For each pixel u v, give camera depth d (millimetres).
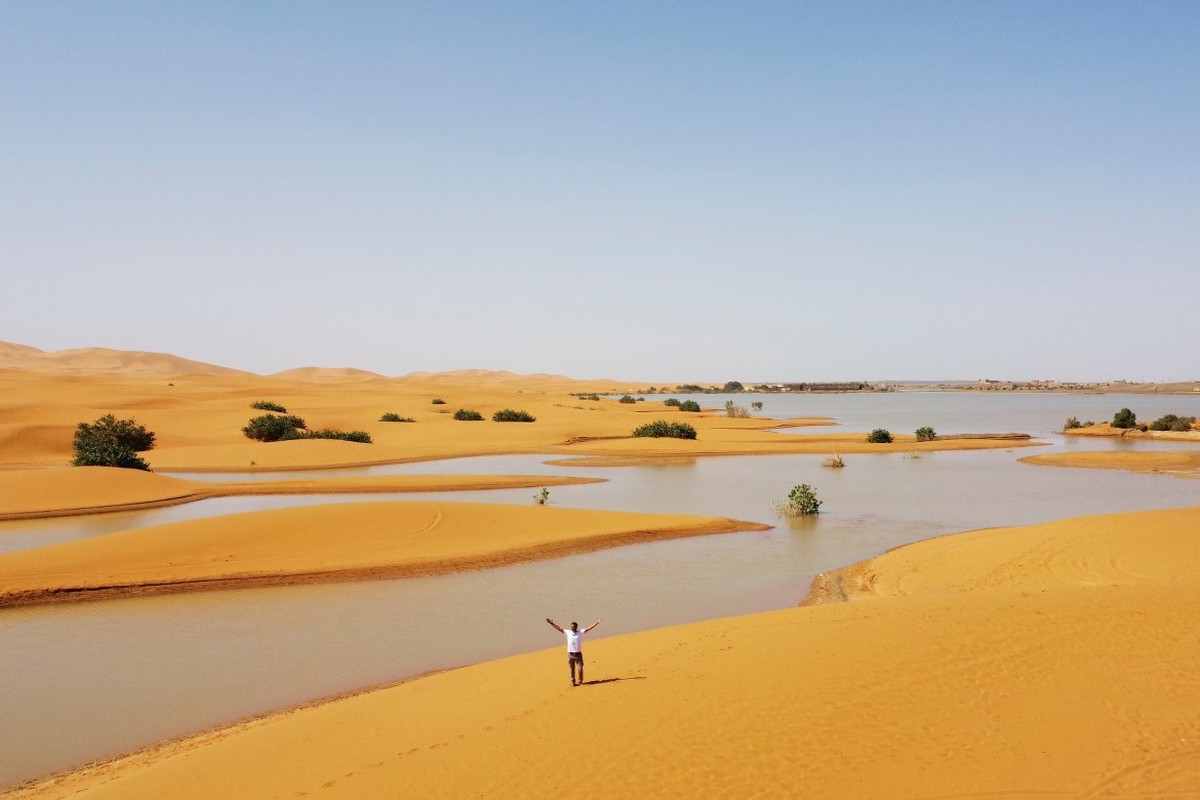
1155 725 9750
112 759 12734
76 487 40281
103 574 23703
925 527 33781
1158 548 22391
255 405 98250
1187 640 12602
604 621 20359
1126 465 58938
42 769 12445
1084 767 8805
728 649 13766
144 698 15328
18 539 31438
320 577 24422
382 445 73562
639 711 11125
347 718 12438
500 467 60125
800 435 89500
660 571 25625
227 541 27016
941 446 75062
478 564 26141
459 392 170375
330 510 30859
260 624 20016
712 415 133000
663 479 52469
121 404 99500
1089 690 10836
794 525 34281
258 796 9758
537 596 22688
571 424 95688
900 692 11008
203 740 13297
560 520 31969
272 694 15500
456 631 19453
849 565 26391
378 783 9742
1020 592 16562
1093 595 15625
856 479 52094
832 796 8422
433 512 31562
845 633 13945
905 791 8445
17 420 80062
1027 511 38250
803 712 10547
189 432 81625
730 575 25109
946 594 17156
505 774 9609
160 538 26984
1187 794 8203
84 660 17438
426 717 12094
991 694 10812
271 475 54250
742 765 9219
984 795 8305
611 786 9016
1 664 17188
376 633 19328
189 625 19891
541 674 13734
